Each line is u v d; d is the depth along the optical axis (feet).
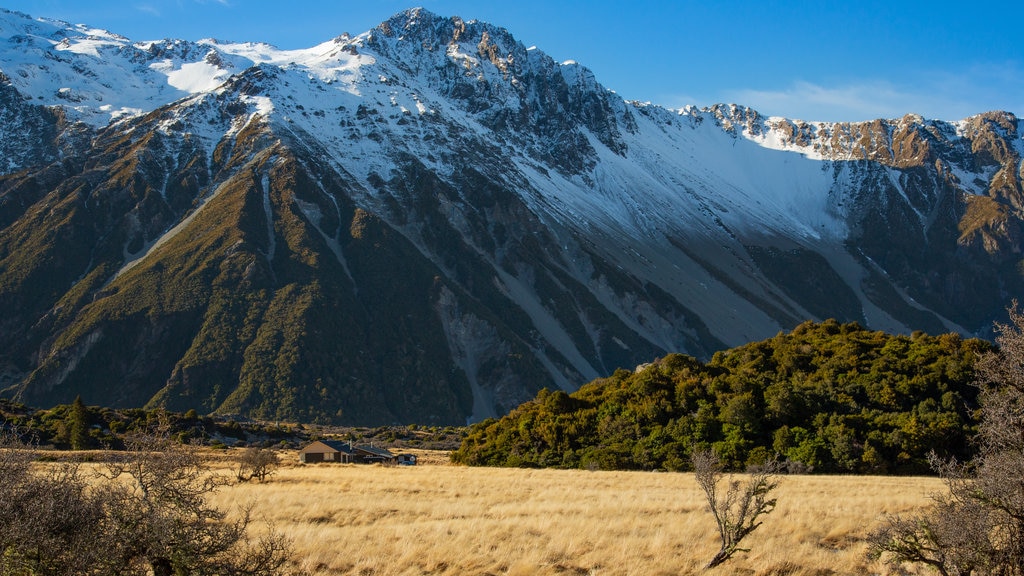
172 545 45.70
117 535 44.55
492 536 85.51
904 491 134.41
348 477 176.76
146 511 45.78
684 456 204.33
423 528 89.35
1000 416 57.72
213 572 46.80
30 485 43.70
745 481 83.76
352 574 70.03
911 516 90.17
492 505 114.93
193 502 47.55
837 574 72.59
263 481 166.91
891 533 60.44
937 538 57.36
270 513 103.81
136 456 47.50
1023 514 53.31
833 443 191.52
